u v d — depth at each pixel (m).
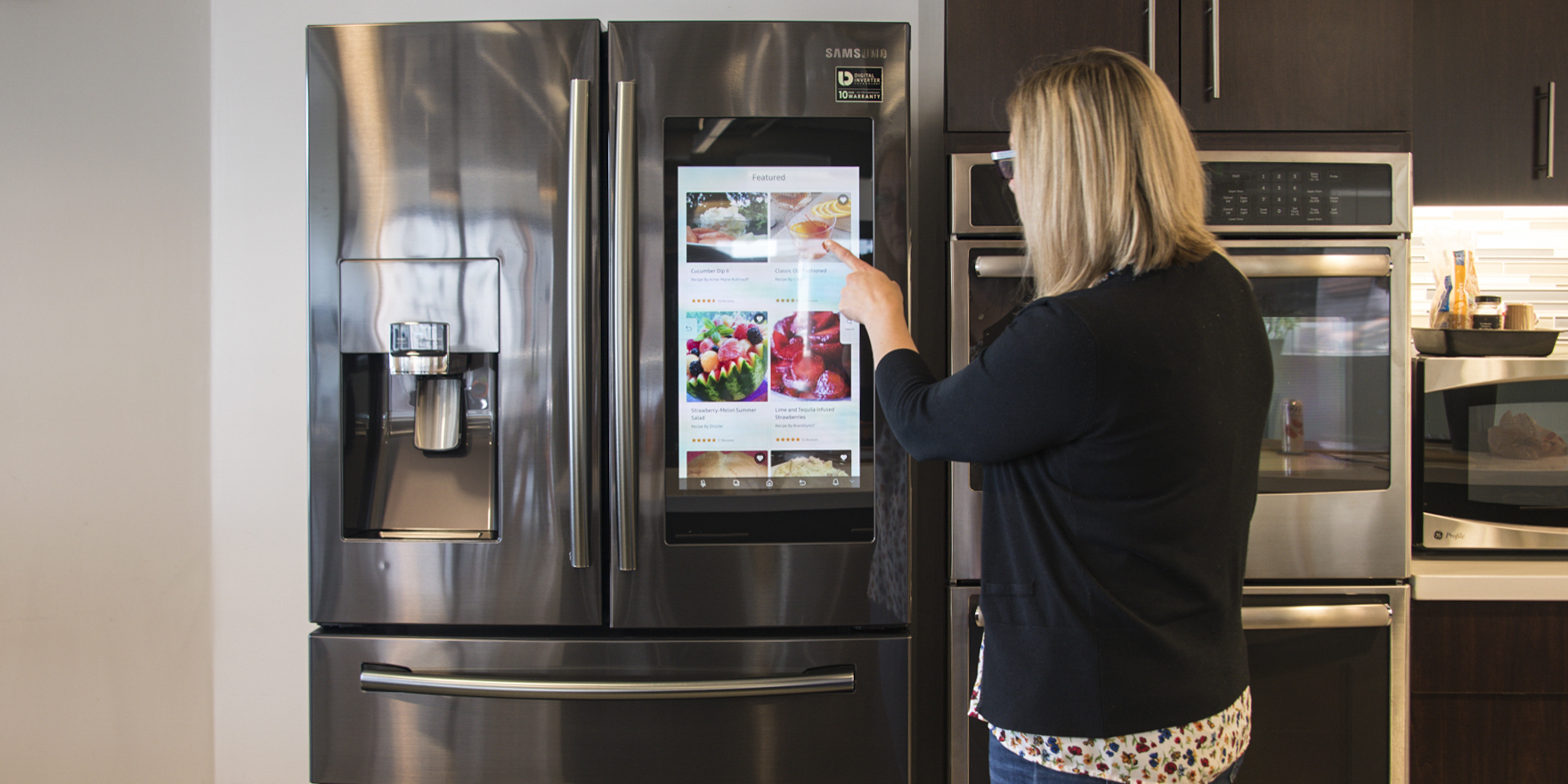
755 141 1.26
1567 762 1.38
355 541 1.29
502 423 1.27
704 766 1.28
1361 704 1.35
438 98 1.27
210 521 1.77
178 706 1.76
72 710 1.71
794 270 1.26
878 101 1.26
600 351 1.28
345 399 1.29
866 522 1.27
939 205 1.68
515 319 1.27
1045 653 0.80
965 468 1.37
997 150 1.38
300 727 1.77
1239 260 1.32
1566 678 1.37
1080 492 0.78
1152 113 0.81
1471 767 1.38
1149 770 0.77
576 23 1.25
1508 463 1.46
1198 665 0.78
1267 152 1.35
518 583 1.28
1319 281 1.36
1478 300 1.56
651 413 1.26
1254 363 0.84
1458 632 1.38
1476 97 1.59
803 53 1.26
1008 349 0.79
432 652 1.29
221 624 1.77
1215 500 0.79
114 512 1.72
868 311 1.10
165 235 1.73
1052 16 1.39
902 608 1.27
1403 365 1.36
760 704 1.28
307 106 1.28
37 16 1.67
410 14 1.76
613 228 1.25
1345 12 1.38
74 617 1.71
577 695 1.25
